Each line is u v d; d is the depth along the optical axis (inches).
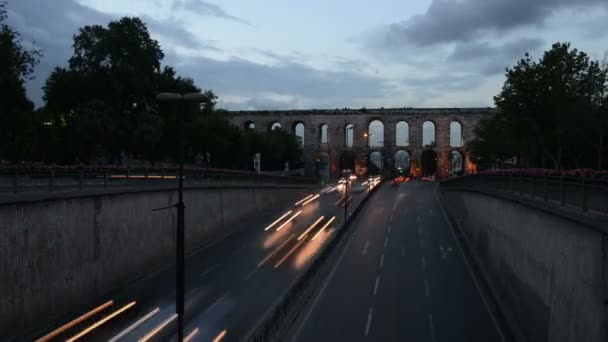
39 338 1171.3
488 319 1389.0
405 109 6589.6
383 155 6614.2
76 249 1424.7
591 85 2251.5
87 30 2731.3
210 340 1184.8
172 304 1453.0
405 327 1320.1
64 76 2610.7
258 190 3198.8
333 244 2148.1
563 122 2239.2
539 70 2294.5
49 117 2751.0
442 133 6481.3
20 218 1213.7
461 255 2153.1
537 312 1183.6
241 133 4635.8
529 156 2920.8
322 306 1488.7
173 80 2893.7
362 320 1369.3
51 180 1365.7
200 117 3619.6
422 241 2428.6
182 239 958.4
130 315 1352.1
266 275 1779.0
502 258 1603.1
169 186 2032.5
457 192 2967.5
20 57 1793.8
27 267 1230.3
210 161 4298.7
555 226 1071.0
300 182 4466.0
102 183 1609.3
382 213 3272.6
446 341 1230.9
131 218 1740.9
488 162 4729.3
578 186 978.7
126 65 2667.3
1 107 1768.0
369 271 1888.5
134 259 1752.0
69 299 1385.3
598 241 835.4
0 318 1138.7
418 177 6491.1
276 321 1186.0
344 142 6786.4
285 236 2496.3
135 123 2731.3
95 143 2564.0
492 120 4010.8
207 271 1835.6
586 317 876.6
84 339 1170.6
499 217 1675.7
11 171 1228.5
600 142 2169.0
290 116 6870.1
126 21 2775.6
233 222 2753.4
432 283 1736.0
